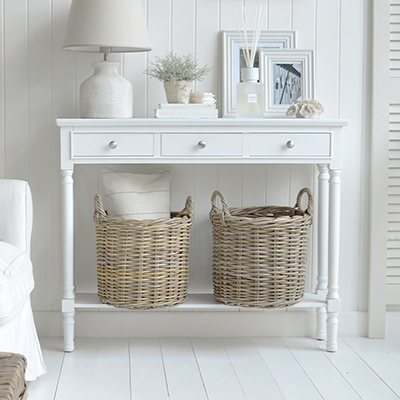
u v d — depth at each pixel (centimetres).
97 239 212
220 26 233
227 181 239
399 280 240
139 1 213
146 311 236
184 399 174
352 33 237
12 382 95
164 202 223
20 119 231
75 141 201
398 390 183
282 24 235
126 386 183
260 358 212
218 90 235
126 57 231
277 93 232
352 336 243
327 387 184
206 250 240
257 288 207
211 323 238
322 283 232
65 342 214
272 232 204
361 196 242
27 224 183
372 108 236
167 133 202
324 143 206
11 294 142
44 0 227
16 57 229
